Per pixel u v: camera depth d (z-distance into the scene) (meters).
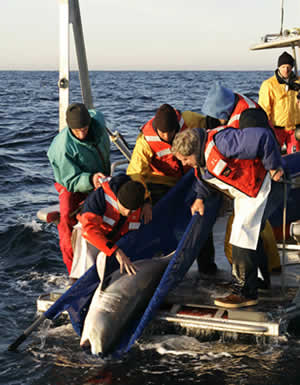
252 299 3.85
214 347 3.72
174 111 4.16
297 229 4.32
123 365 3.57
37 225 7.50
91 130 4.38
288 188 3.95
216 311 3.88
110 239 3.97
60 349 3.87
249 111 3.65
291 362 3.50
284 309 3.80
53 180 11.47
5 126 21.62
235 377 3.36
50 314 3.85
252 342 3.71
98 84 73.00
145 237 4.20
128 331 3.84
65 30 5.11
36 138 18.16
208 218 4.12
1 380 3.48
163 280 3.69
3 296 5.08
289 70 6.04
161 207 4.24
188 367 3.50
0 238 7.07
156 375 3.43
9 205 9.09
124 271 3.96
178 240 4.50
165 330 3.90
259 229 3.69
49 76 153.75
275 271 4.46
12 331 4.25
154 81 84.38
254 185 3.62
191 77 110.81
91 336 3.64
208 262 4.48
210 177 3.67
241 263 3.78
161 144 4.23
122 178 3.92
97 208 3.86
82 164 4.41
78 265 4.23
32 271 5.84
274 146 3.43
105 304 3.74
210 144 3.53
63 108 5.19
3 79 118.44
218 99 4.07
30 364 3.67
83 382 3.40
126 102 34.97
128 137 17.27
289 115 6.12
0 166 12.95
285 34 5.94
